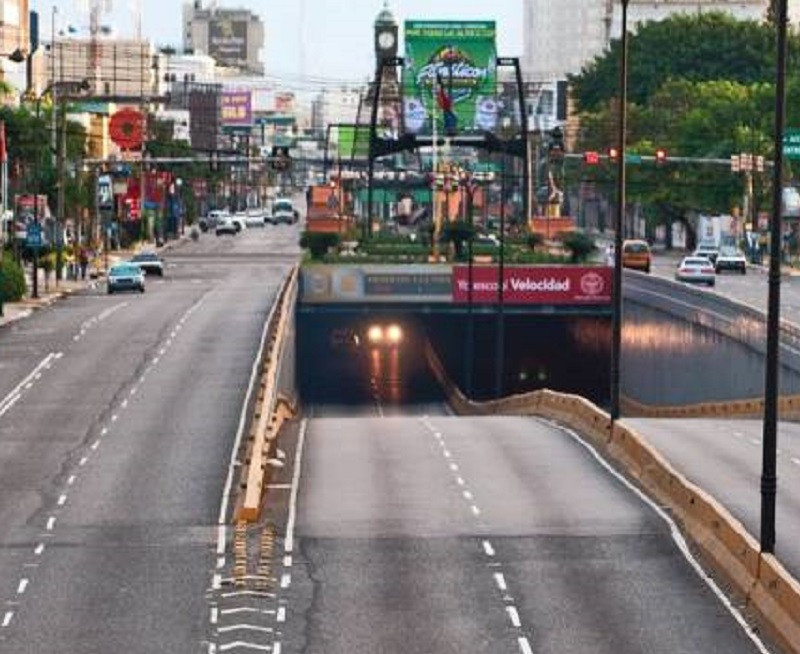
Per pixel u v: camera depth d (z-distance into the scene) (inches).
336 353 6914.4
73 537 2564.0
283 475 3085.6
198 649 1948.8
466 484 2982.3
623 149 3553.2
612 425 3422.7
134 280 7170.3
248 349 5142.7
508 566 2354.8
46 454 3373.5
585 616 2097.7
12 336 5570.9
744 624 2064.5
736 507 2716.5
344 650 1943.9
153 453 3366.1
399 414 5664.4
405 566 2354.8
